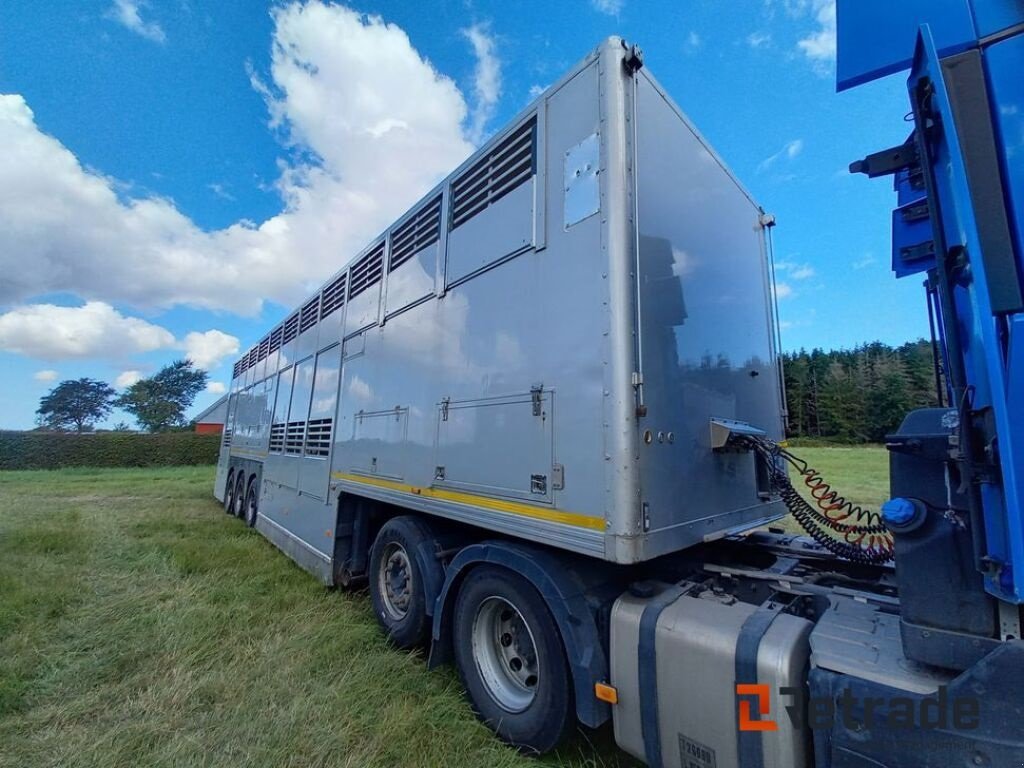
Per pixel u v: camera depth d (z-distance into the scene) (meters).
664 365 2.15
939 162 1.33
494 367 2.62
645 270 2.10
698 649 1.80
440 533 3.40
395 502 3.47
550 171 2.40
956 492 1.34
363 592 4.52
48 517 9.05
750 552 2.80
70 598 4.47
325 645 3.44
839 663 1.46
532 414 2.31
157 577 5.16
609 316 1.97
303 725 2.55
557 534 2.10
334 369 4.98
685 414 2.27
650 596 2.14
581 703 2.06
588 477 1.98
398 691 2.86
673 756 1.82
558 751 2.34
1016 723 1.16
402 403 3.54
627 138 2.11
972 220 1.20
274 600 4.35
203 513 9.80
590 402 2.01
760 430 2.96
